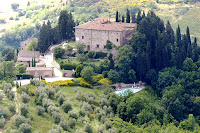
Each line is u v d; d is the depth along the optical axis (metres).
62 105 149.38
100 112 152.50
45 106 144.25
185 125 160.62
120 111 160.88
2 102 138.75
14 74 187.12
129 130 139.62
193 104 189.62
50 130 122.62
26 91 155.88
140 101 161.00
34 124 128.62
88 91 175.62
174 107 180.12
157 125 145.62
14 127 120.69
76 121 141.12
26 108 132.25
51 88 165.25
